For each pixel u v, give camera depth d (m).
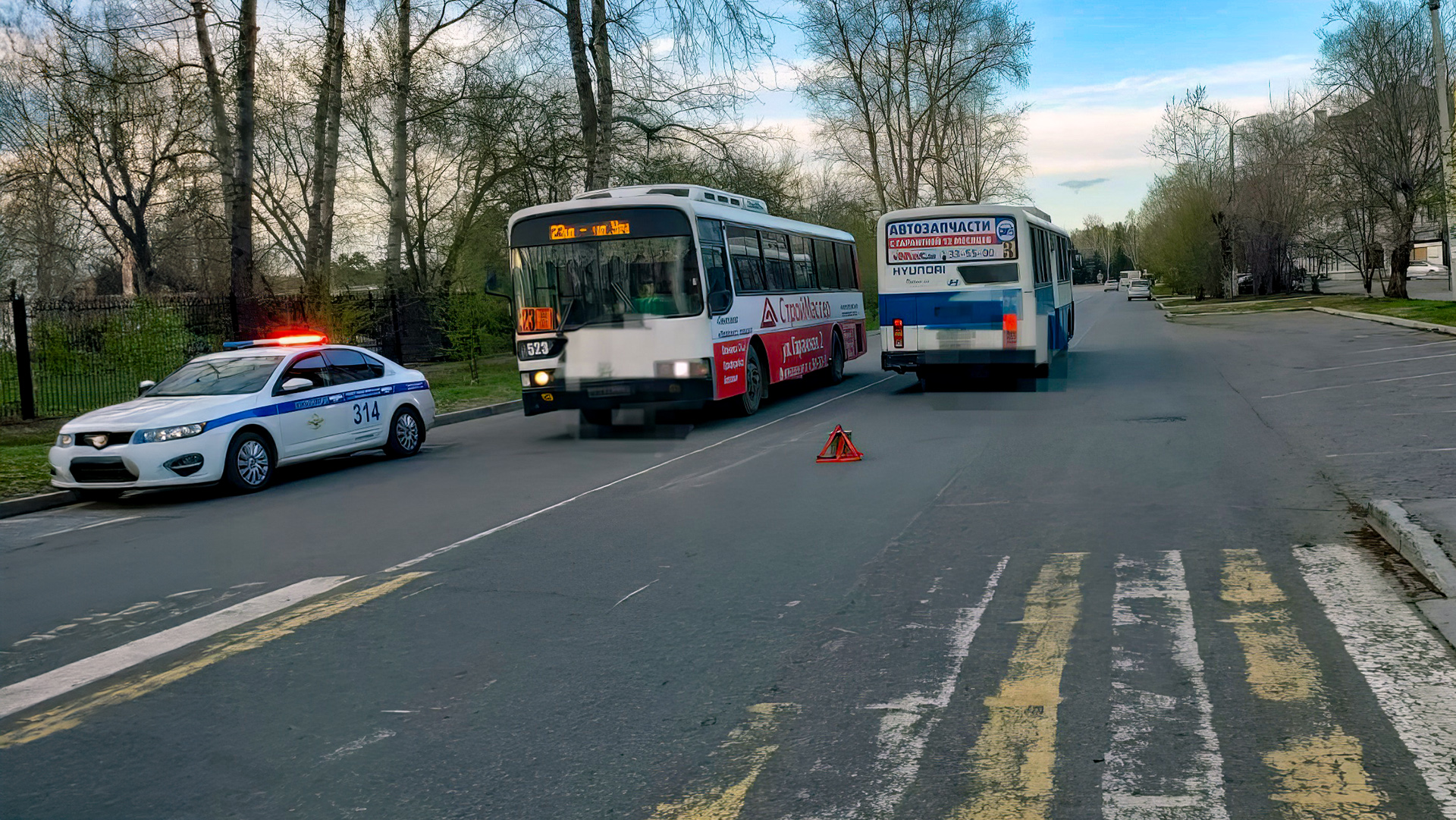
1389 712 4.09
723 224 16.30
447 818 3.57
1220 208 57.03
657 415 17.80
